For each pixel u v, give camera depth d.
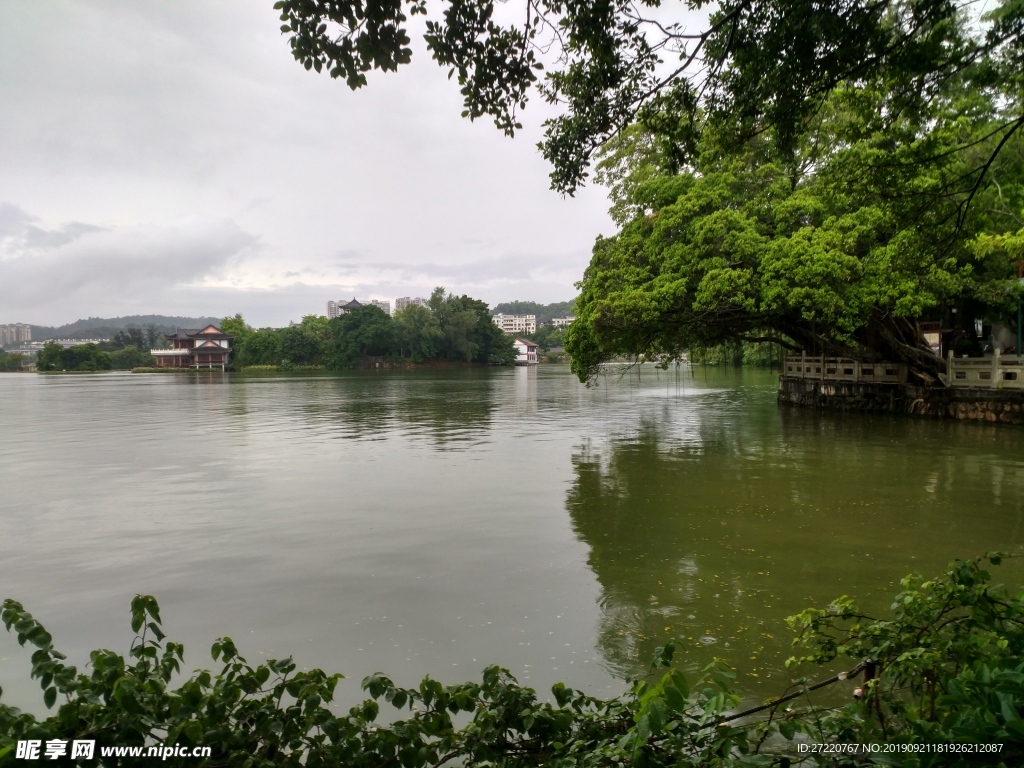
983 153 11.77
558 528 8.73
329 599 6.33
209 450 16.27
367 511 9.77
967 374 18.81
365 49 3.70
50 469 13.66
